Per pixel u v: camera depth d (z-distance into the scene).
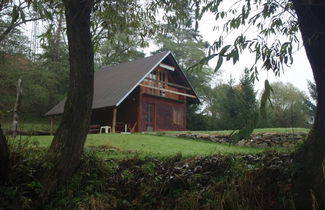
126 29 7.73
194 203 5.25
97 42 7.50
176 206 5.36
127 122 22.48
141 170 6.02
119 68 26.38
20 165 5.07
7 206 4.71
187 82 25.64
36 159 5.26
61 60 32.19
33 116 28.92
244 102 22.67
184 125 25.56
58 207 5.04
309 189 4.50
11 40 26.14
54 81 30.41
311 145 4.68
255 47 3.74
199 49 33.22
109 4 7.06
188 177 5.85
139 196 5.60
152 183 5.79
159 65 23.42
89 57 5.62
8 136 5.57
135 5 7.36
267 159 5.80
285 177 5.12
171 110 24.64
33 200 5.02
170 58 24.50
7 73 26.28
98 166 5.84
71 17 5.51
